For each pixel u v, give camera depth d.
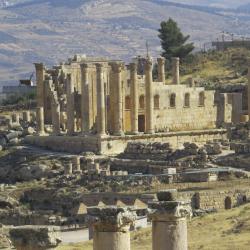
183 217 79.50
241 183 190.12
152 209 79.50
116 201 186.38
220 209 174.00
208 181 195.25
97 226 77.75
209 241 137.62
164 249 79.25
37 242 75.69
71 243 149.75
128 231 78.31
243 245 132.75
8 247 88.62
